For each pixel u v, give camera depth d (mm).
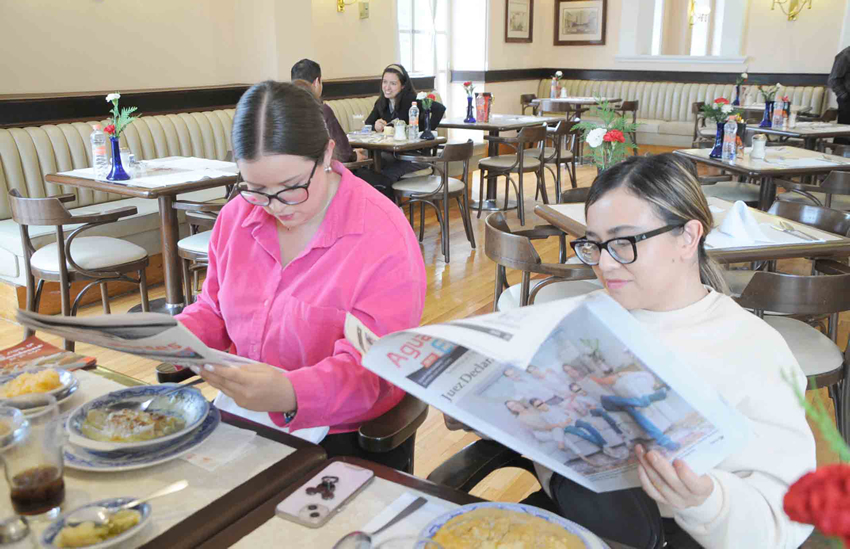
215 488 979
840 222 2904
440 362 874
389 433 1299
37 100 4520
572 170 7035
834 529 451
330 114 4750
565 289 2912
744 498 942
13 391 1225
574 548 839
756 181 5473
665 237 1091
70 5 4922
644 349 768
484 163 6160
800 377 1080
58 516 911
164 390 1240
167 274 3734
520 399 877
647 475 895
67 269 3264
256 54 6113
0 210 4188
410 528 890
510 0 9930
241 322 1510
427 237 5723
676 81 10305
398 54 8375
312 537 873
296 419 1249
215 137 5516
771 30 9633
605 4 10586
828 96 9258
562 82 11172
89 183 3570
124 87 5383
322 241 1431
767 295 2186
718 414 795
